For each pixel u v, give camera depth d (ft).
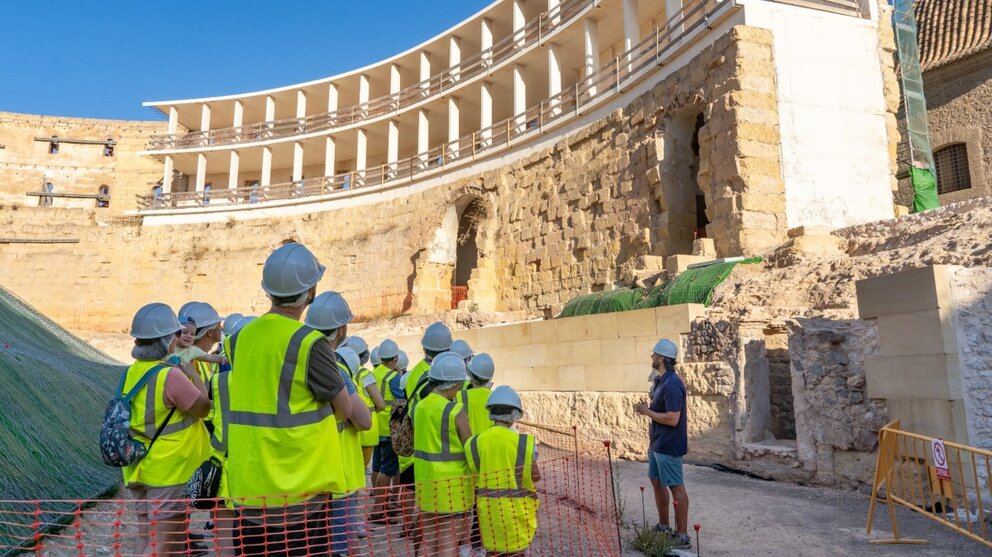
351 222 118.42
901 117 74.18
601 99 77.30
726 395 34.37
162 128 159.53
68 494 22.48
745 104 57.16
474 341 55.16
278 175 151.84
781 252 48.73
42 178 160.25
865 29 62.34
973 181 76.74
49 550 18.66
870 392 26.50
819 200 57.62
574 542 21.83
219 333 19.76
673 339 39.19
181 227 131.54
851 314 33.58
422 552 18.12
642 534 21.33
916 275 24.59
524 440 16.22
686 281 47.93
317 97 138.72
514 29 101.96
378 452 26.27
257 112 147.02
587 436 43.50
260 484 12.05
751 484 30.48
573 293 79.25
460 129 127.34
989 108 75.82
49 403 27.27
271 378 12.29
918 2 90.27
